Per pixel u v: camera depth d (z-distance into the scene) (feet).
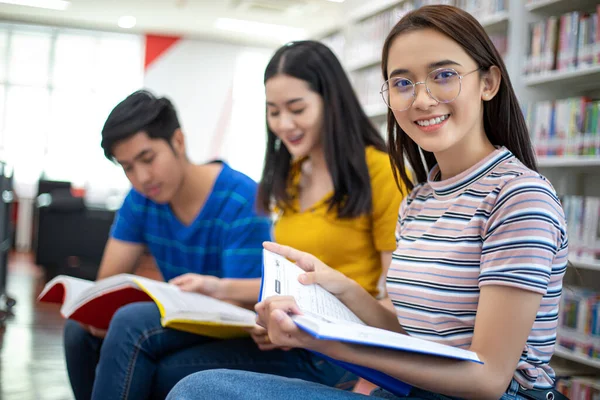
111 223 20.75
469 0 11.50
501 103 3.18
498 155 3.07
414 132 3.10
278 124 5.12
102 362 4.30
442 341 2.96
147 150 5.06
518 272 2.59
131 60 30.83
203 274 5.73
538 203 2.68
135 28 29.50
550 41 9.41
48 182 25.03
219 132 31.63
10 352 9.67
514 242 2.65
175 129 5.28
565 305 8.77
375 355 2.47
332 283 3.42
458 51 2.96
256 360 4.58
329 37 19.85
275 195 5.36
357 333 2.28
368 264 5.08
